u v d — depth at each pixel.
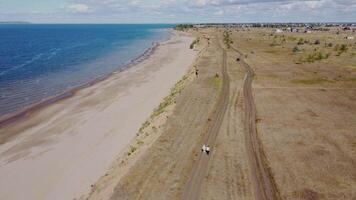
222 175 26.56
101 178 29.22
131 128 41.88
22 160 34.00
